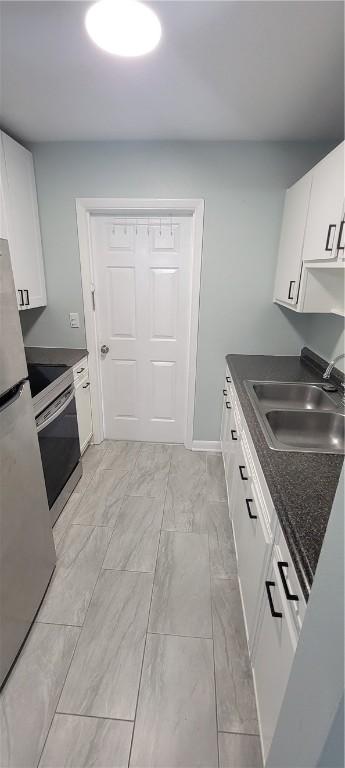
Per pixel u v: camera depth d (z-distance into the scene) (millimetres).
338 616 430
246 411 1531
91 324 2629
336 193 1398
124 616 1498
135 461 2729
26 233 2195
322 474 1029
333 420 1559
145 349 2770
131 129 1982
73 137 2121
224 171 2203
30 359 2396
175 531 2000
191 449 2930
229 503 2098
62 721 1145
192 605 1557
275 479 998
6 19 1099
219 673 1289
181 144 2164
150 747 1088
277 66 1344
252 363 2375
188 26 1126
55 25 1127
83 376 2557
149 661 1326
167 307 2643
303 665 579
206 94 1563
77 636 1412
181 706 1189
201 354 2645
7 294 1185
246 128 1941
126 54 1264
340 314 1651
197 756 1071
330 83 1458
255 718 1161
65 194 2312
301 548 748
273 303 2469
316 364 2217
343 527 432
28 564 1394
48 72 1398
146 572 1722
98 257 2553
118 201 2305
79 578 1678
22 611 1350
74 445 2346
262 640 1080
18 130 2012
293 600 774
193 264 2426
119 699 1206
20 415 1287
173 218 2428
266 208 2260
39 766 1045
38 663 1310
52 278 2520
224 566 1768
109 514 2127
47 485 1902
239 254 2371
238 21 1100
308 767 517
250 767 1047
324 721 459
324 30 1141
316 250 1609
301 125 1886
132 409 2965
